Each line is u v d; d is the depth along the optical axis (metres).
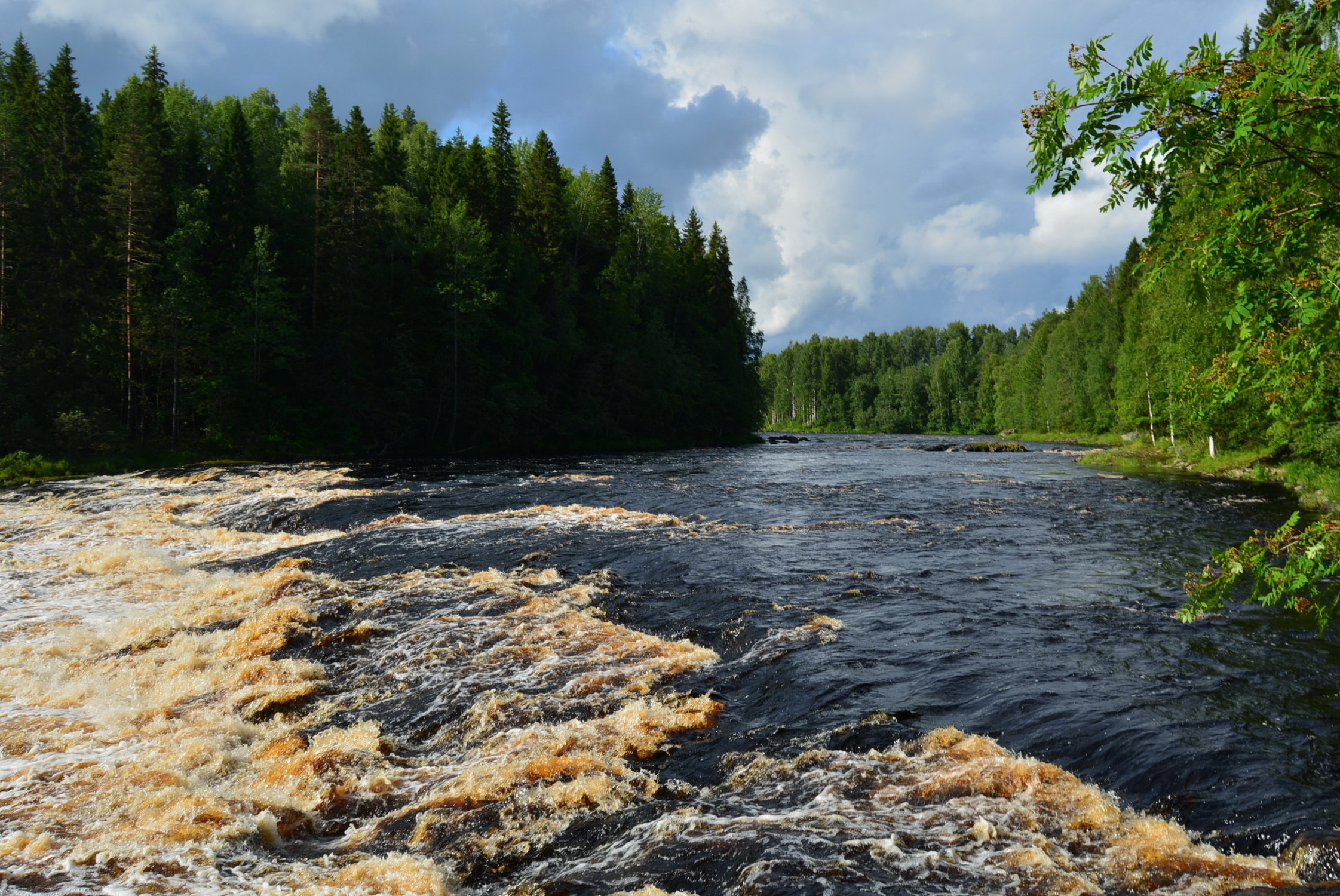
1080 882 4.28
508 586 12.33
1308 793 5.40
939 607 10.66
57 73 43.84
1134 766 5.94
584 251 66.31
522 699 8.05
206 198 41.25
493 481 28.03
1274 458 28.78
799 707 7.47
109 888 4.63
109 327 38.34
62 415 34.00
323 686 8.93
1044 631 9.52
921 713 7.13
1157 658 8.45
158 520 21.17
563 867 4.99
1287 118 3.67
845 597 11.26
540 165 59.75
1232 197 4.08
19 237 37.16
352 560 15.30
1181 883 4.26
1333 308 3.91
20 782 6.42
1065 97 4.05
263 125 58.81
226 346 39.81
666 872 4.66
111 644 10.96
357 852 5.38
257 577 14.05
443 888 4.75
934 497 23.50
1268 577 4.53
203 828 5.50
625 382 60.06
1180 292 31.12
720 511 20.41
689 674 8.63
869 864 4.52
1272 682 7.67
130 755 7.15
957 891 4.21
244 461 37.44
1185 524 17.98
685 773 6.39
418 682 8.73
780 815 5.32
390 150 55.94
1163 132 3.95
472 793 6.06
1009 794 5.41
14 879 4.71
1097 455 40.28
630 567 13.59
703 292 77.25
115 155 40.03
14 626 11.66
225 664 9.79
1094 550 14.90
